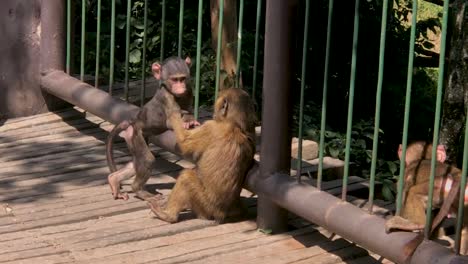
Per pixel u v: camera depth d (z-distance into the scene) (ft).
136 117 8.77
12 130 11.10
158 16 15.80
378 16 16.62
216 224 8.17
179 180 8.16
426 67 18.44
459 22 12.56
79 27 16.01
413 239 6.34
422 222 6.81
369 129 14.42
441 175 6.84
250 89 14.08
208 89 13.21
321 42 16.40
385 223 6.64
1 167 9.76
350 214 6.91
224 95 7.97
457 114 12.62
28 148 10.43
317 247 7.59
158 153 10.19
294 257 7.38
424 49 17.78
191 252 7.48
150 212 8.47
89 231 7.93
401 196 6.63
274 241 7.75
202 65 13.66
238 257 7.38
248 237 7.86
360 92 16.75
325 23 16.42
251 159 8.04
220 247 7.61
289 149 7.81
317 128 13.03
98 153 10.27
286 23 7.56
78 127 11.22
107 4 16.10
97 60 10.82
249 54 14.55
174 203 8.15
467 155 5.93
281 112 7.68
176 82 8.36
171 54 15.44
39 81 11.59
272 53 7.60
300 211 7.40
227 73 13.24
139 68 15.14
